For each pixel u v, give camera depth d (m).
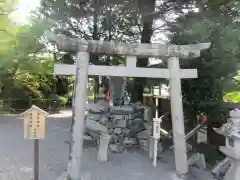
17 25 12.29
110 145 7.23
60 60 10.07
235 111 4.56
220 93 6.56
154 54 5.30
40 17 9.86
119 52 5.20
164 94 11.91
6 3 11.64
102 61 9.11
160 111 10.30
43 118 4.39
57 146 7.59
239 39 5.91
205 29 6.07
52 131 10.01
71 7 8.17
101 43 5.09
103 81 10.60
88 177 5.11
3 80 15.05
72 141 4.90
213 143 7.08
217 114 6.73
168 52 5.33
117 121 7.87
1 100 15.29
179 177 5.18
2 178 4.96
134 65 5.29
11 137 8.74
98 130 7.65
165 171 5.60
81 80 4.97
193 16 6.85
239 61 6.21
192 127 7.41
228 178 4.72
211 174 5.47
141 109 8.62
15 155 6.55
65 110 17.91
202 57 6.30
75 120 4.92
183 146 5.25
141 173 5.45
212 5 6.31
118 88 8.79
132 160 6.39
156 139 5.99
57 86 19.86
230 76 6.50
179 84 5.36
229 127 4.61
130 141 7.52
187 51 5.34
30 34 11.27
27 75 15.55
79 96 4.95
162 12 7.88
